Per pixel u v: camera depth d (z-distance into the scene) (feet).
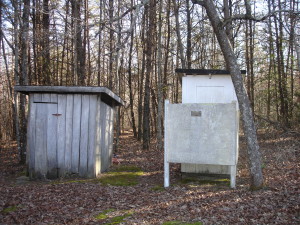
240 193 21.50
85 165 28.96
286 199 18.81
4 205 19.69
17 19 36.11
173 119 24.77
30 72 47.60
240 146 43.75
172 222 16.47
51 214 18.21
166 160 24.95
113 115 38.65
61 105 29.30
